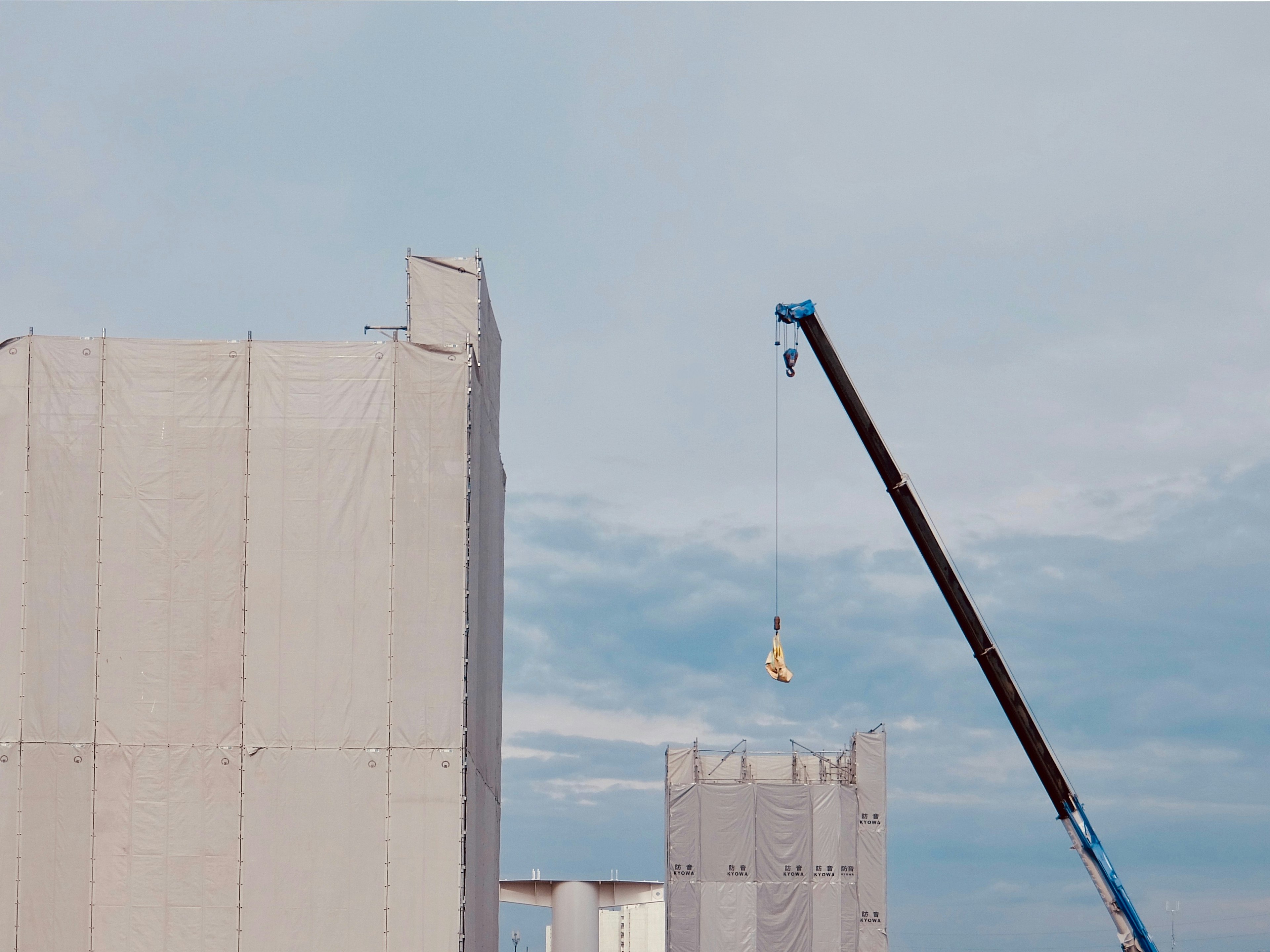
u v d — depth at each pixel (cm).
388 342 4019
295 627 3909
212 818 3822
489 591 4675
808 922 8312
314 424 3978
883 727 8794
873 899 8556
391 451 3981
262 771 3847
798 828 8388
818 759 8900
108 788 3822
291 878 3812
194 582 3909
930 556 4344
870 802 8662
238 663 3884
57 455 3928
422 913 3816
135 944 3762
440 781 3875
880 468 4403
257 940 3781
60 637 3869
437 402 4006
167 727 3853
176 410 3962
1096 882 4203
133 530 3919
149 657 3875
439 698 3906
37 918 3762
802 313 4450
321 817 3841
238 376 3984
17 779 3809
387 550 3947
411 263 4250
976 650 4309
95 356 3966
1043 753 4269
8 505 3909
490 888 4841
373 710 3888
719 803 8375
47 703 3841
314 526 3947
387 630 3919
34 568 3891
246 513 3938
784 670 4462
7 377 3947
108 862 3794
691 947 8244
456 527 3972
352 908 3806
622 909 11381
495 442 4903
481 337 4300
